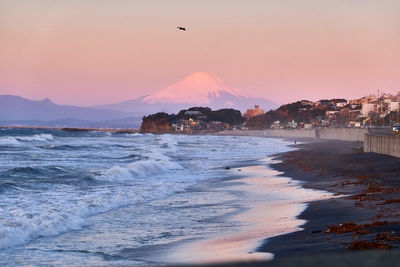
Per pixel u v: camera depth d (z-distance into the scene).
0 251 18.72
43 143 138.38
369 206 26.50
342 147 148.12
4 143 128.12
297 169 65.81
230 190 42.00
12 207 28.78
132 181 49.19
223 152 120.56
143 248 18.97
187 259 15.80
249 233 21.09
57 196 34.81
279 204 32.19
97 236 21.91
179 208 31.14
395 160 71.06
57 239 21.19
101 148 119.88
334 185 43.41
